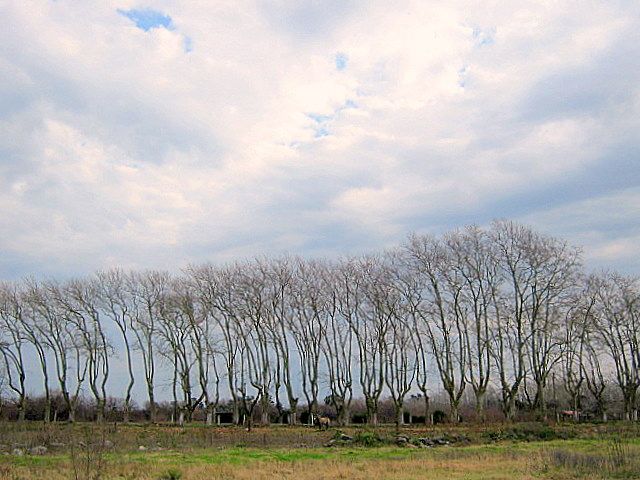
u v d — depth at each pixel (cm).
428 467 3005
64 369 7494
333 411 8350
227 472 2689
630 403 7300
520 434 5159
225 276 7381
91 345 7525
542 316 6812
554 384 7450
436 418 7800
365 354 7406
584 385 8644
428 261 7181
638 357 7262
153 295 7694
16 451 3516
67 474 2516
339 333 7550
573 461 2961
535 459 3206
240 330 7344
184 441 4556
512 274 6906
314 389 7344
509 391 6931
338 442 4488
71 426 5850
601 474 2658
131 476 2541
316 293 7512
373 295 7338
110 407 8362
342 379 7419
